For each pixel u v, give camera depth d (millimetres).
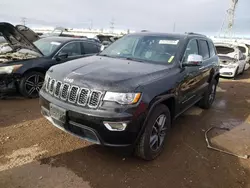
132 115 2643
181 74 3623
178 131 4371
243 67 12695
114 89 2621
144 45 4094
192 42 4371
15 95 5805
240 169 3211
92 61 3559
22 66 5383
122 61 3641
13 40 6184
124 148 3492
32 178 2697
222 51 12094
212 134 4344
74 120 2777
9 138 3594
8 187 2518
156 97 2947
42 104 3258
